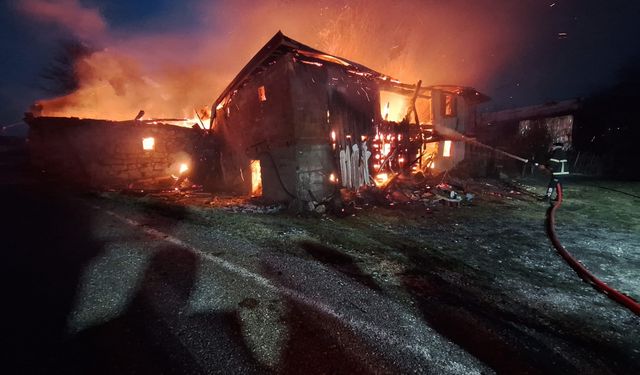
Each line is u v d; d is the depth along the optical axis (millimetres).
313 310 3527
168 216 7383
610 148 20875
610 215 9164
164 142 14695
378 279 4504
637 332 3646
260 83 10109
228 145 13438
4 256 4879
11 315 3355
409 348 2959
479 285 4652
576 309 4102
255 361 2752
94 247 5273
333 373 2645
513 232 7566
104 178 13102
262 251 5227
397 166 12594
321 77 9609
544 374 2750
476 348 3027
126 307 3518
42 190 10367
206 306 3553
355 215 8859
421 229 7707
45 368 2631
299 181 9023
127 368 2639
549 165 11211
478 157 17000
